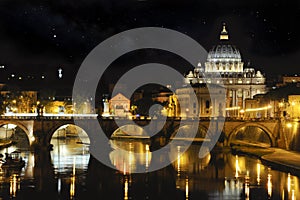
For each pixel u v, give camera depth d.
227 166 184.12
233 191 142.62
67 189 145.38
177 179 159.75
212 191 143.00
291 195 136.88
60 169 175.62
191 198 136.12
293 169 169.88
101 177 162.50
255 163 190.88
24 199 133.75
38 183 152.00
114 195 139.12
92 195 139.00
